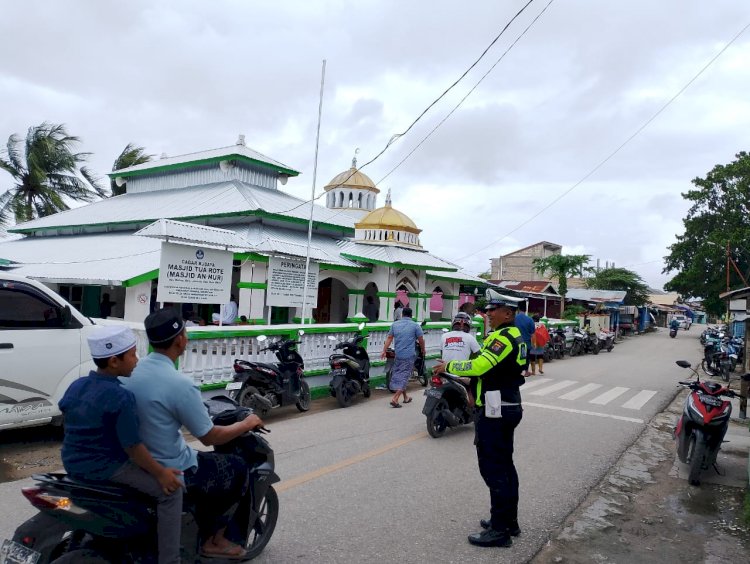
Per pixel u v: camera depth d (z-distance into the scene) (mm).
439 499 5461
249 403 8227
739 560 4586
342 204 31234
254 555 4086
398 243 22797
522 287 40125
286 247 12281
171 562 3098
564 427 9016
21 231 27125
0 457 6266
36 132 30812
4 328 6238
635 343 36312
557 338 21203
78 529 2924
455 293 28469
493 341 4629
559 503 5613
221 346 8648
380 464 6480
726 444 8492
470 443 7637
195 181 25656
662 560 4539
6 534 4297
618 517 5430
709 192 42781
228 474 3639
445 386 7895
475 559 4289
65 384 6594
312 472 6062
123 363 3025
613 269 54938
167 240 9086
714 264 40656
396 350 10016
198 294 9594
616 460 7320
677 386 14617
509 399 4629
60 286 22703
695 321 94125
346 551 4273
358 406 9922
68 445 2967
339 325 11031
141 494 3049
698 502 5961
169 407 3160
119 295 21469
